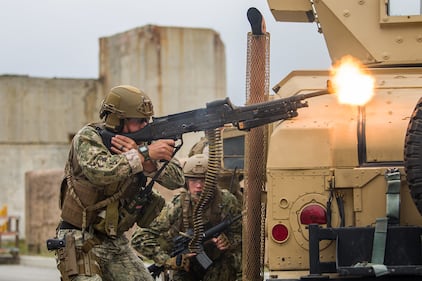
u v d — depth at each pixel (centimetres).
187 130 658
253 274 734
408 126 618
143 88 3297
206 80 3356
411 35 796
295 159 668
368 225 656
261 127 734
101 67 3444
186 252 801
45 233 2408
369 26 803
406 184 652
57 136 3450
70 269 648
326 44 823
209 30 3362
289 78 751
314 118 684
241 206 820
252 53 741
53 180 2394
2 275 1808
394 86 709
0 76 3428
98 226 660
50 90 3447
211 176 694
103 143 655
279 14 873
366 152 664
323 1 811
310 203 665
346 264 626
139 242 814
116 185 655
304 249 664
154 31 3306
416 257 623
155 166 665
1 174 3412
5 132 3409
